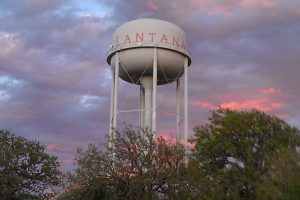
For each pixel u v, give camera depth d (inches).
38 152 1603.1
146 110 1875.0
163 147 1539.1
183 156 1536.7
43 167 1596.9
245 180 1331.2
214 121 1485.0
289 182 1051.9
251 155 1365.7
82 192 1563.7
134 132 1590.8
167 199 1512.1
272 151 1347.2
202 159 1428.4
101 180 1536.7
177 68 1914.4
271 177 1136.2
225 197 1322.6
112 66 1947.6
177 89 2020.2
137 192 1494.8
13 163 1556.3
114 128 1649.9
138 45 1850.4
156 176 1507.1
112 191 1536.7
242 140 1398.9
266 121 1423.5
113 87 1927.9
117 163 1547.7
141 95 2005.4
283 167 1089.4
